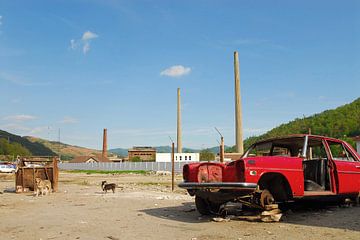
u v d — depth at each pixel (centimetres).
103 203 1312
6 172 4869
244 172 785
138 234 729
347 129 8819
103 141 11594
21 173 1944
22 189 1938
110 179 3669
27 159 1972
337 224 782
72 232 764
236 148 4131
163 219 906
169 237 695
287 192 855
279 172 826
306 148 938
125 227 807
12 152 11750
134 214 1002
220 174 855
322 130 9319
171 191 1870
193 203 1237
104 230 777
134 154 12238
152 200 1372
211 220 870
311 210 998
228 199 825
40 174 1944
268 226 775
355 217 866
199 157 7119
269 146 1034
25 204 1345
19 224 884
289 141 999
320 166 954
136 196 1577
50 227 828
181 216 951
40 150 19138
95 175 5103
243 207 978
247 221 840
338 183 949
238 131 4138
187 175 898
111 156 14175
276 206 830
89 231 770
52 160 1969
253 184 776
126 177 4272
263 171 803
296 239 651
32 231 788
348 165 993
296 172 855
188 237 692
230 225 798
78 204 1303
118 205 1234
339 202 1074
